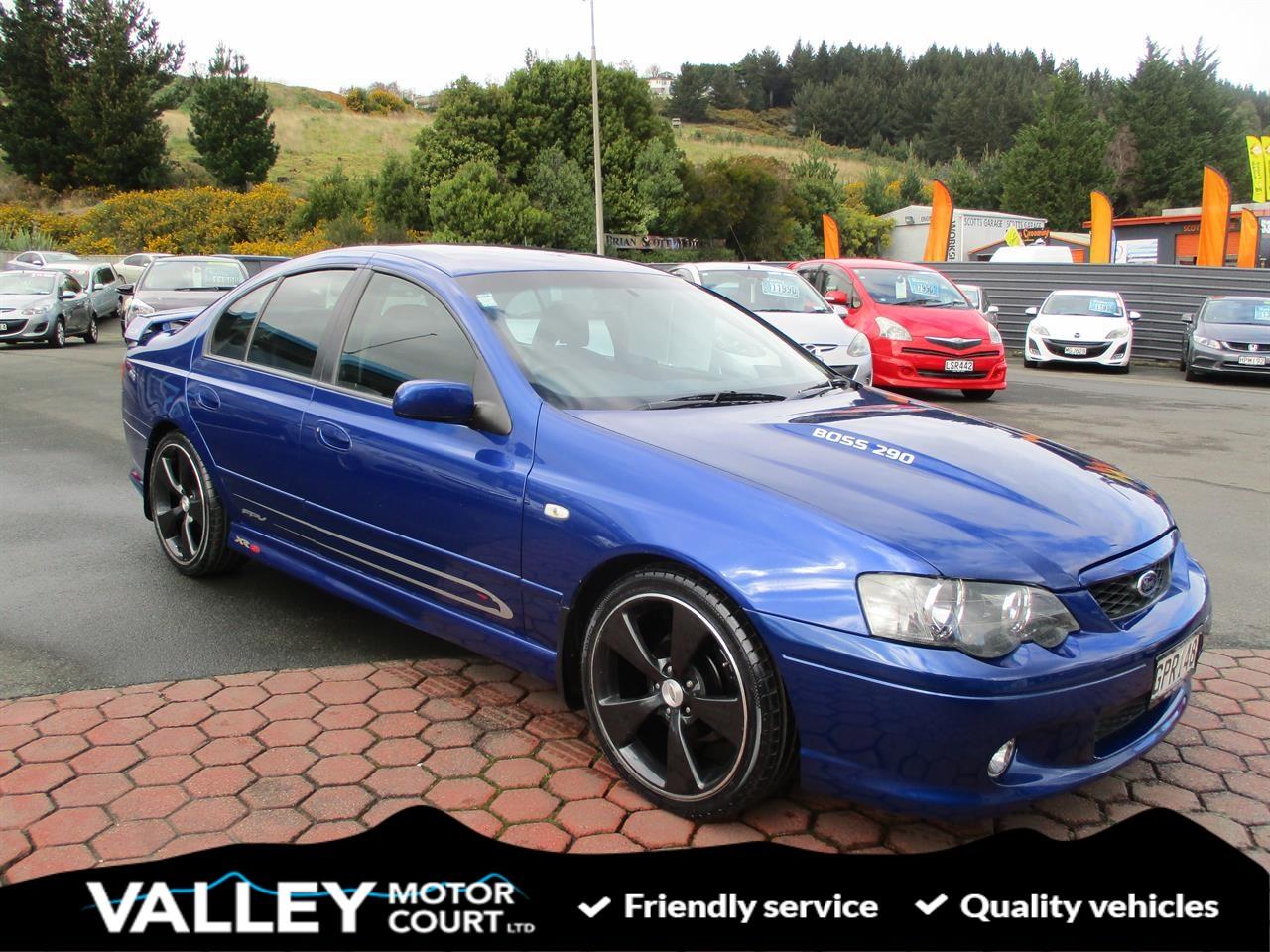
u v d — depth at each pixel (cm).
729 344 380
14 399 1062
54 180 4384
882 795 238
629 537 266
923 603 231
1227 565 527
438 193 3581
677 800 272
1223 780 302
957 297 1285
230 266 1473
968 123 12888
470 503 308
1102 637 247
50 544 511
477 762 302
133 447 479
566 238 3984
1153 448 888
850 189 6875
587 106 4300
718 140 9756
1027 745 239
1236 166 7444
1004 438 325
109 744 308
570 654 296
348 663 371
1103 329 1697
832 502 255
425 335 344
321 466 361
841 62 16450
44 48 4369
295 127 5738
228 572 462
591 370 327
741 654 249
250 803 278
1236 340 1536
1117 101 7444
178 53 4647
